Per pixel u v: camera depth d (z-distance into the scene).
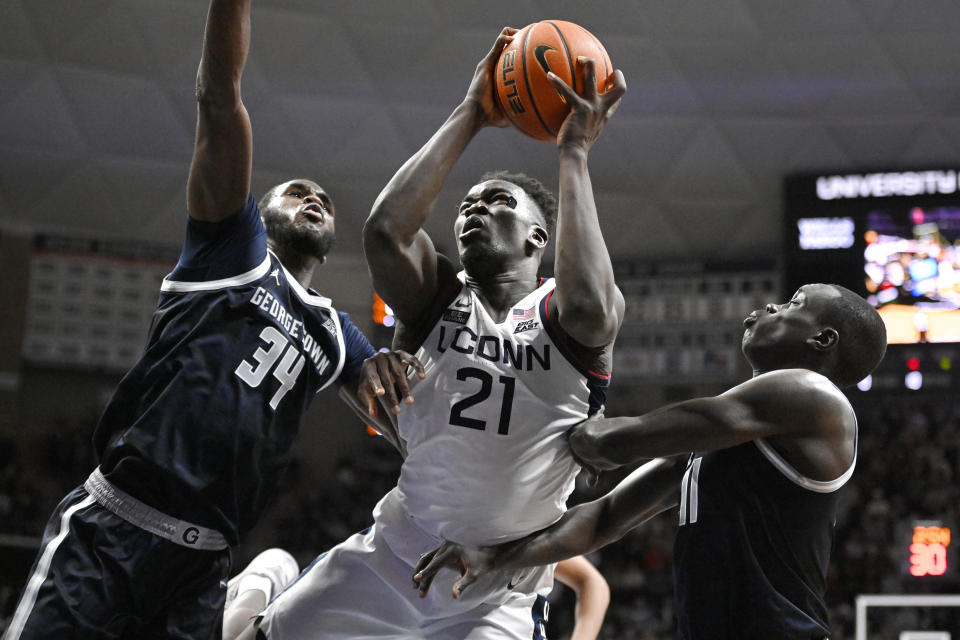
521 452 3.05
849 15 17.31
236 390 3.10
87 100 17.58
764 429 2.82
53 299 18.03
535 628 3.52
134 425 3.03
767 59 17.92
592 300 2.87
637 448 2.86
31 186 17.86
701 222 19.16
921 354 14.78
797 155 18.44
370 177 18.94
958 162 17.61
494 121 3.30
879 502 15.81
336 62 18.19
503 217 3.27
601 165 19.00
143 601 2.96
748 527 2.86
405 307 3.15
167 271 18.69
